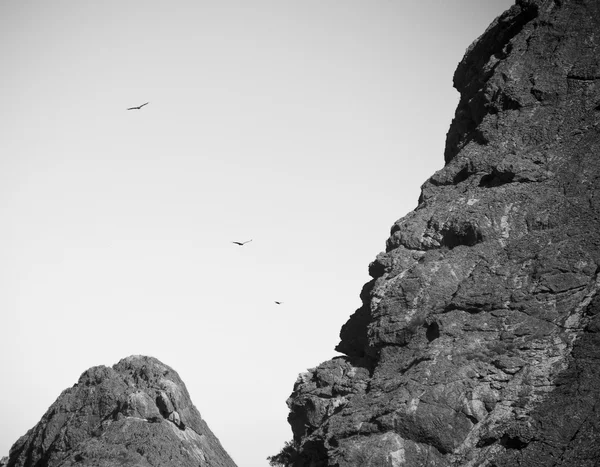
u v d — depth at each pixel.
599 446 88.44
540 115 111.31
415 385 97.25
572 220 103.50
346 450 95.75
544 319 98.25
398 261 108.81
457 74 124.12
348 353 110.50
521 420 92.88
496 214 105.81
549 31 114.81
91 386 111.25
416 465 94.19
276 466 109.88
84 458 103.62
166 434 105.81
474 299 101.06
